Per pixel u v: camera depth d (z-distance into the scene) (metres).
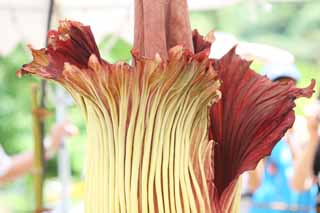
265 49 7.19
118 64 1.58
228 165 1.92
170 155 1.68
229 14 18.70
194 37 1.96
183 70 1.58
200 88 1.67
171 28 1.81
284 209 6.67
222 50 6.39
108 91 1.64
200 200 1.71
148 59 1.56
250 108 1.91
